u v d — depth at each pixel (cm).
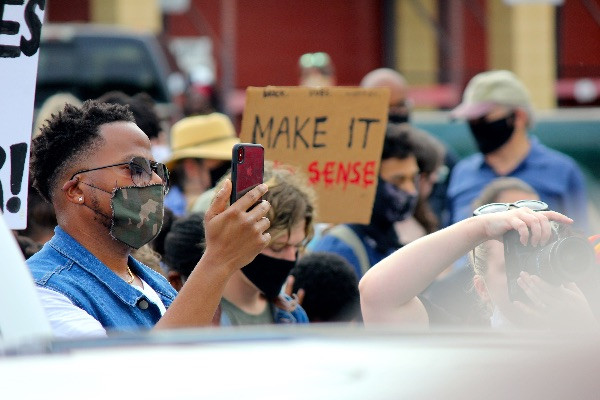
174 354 402
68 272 691
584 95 4500
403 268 674
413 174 1180
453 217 1625
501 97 1564
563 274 612
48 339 438
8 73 749
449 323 868
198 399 357
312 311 1000
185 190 1488
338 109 1038
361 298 689
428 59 4559
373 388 360
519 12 4469
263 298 912
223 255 659
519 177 1576
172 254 958
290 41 4503
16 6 750
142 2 3988
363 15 4559
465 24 4519
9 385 373
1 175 745
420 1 4538
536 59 4484
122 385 369
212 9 4331
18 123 749
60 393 364
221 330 452
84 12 3994
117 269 722
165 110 2888
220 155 1473
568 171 1573
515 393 354
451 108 4381
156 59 2912
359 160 1040
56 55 2873
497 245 730
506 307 730
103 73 2891
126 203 705
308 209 876
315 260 1005
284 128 1034
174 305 654
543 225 632
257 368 383
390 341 414
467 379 364
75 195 707
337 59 4559
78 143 709
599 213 2108
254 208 668
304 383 368
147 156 719
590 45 4531
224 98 3841
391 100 1788
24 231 1009
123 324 691
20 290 503
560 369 368
